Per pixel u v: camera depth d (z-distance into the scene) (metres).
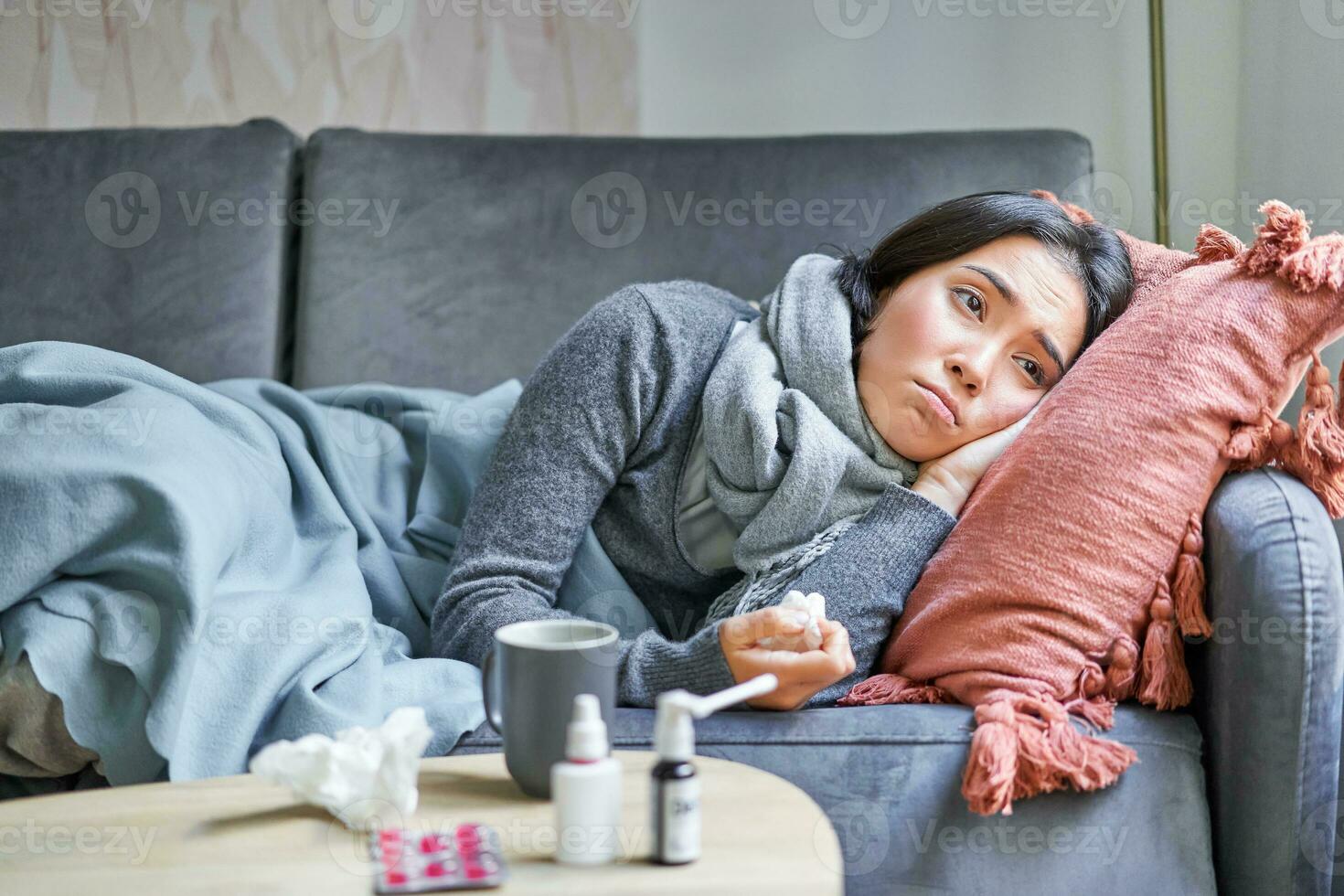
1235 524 0.98
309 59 2.09
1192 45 1.89
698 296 1.28
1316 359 1.05
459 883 0.61
